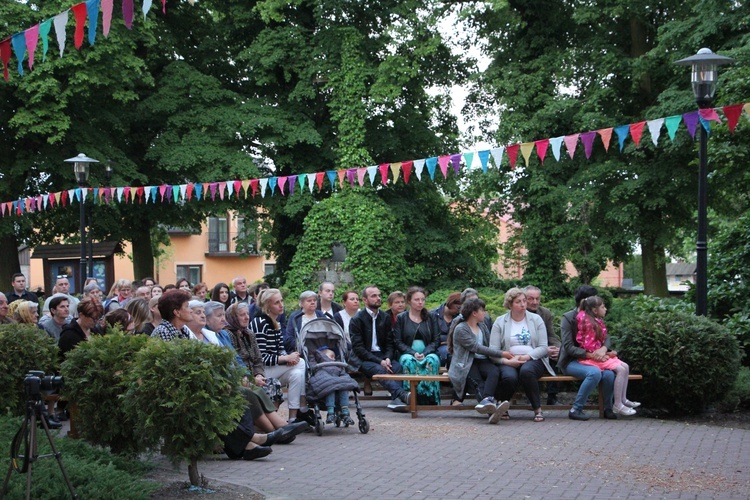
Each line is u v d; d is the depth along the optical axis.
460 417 12.25
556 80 27.78
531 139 27.11
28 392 6.41
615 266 29.78
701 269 12.82
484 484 7.92
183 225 32.75
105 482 6.95
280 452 9.60
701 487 7.77
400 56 29.33
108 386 8.36
